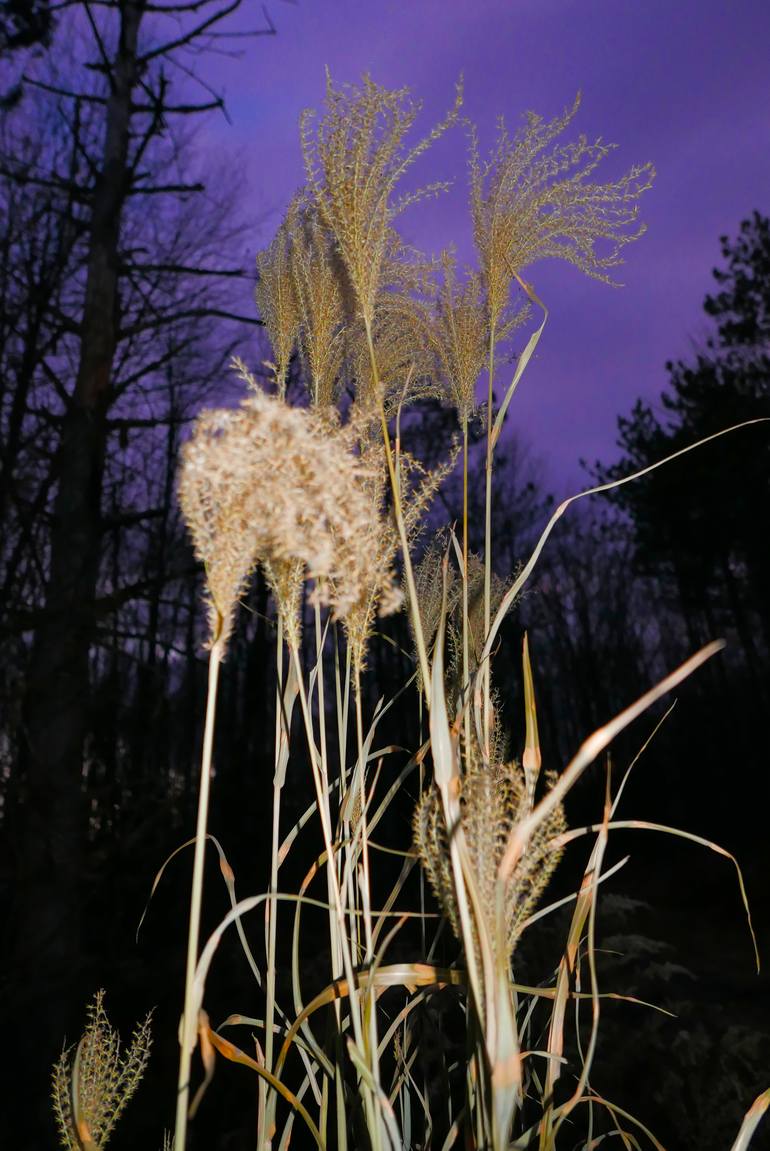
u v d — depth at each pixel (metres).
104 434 6.91
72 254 7.95
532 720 1.04
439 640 0.98
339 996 1.16
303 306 1.67
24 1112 4.67
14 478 6.36
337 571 1.00
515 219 1.59
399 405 1.72
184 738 8.77
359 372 1.69
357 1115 1.32
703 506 17.55
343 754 1.47
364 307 1.33
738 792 15.66
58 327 7.16
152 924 7.16
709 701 18.50
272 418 0.92
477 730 1.32
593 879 1.13
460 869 0.89
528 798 0.98
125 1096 1.30
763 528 16.41
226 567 0.94
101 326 7.36
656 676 29.94
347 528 0.95
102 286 7.47
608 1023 3.39
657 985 3.85
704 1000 4.73
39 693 5.67
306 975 3.90
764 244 17.78
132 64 8.35
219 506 0.93
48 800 5.41
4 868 5.36
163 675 7.23
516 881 0.93
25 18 7.93
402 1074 1.44
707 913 11.43
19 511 6.29
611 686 28.42
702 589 19.56
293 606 1.23
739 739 16.91
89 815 5.95
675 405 18.42
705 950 8.95
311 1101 2.52
